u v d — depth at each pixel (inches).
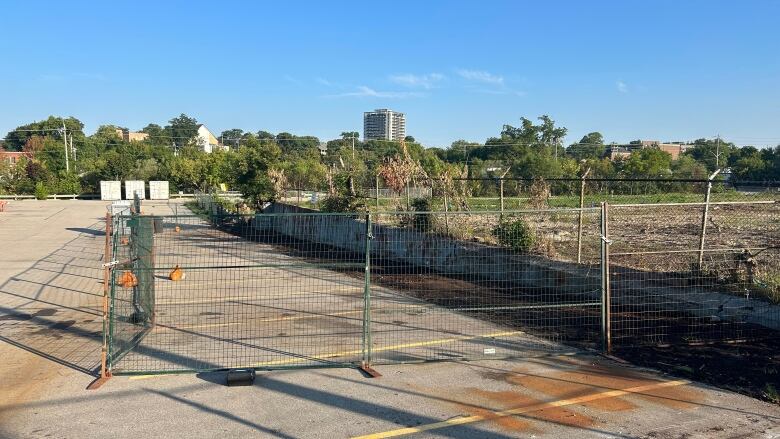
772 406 232.7
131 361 288.4
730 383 259.3
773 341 322.3
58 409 227.5
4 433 204.8
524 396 243.0
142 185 2529.5
